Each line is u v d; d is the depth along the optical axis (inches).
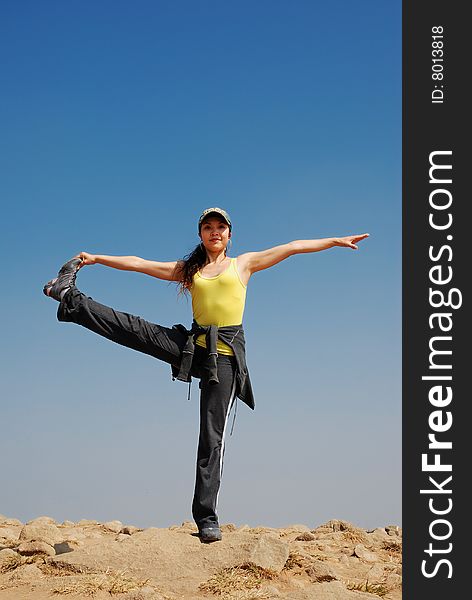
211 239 264.7
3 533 311.7
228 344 257.6
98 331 258.1
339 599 216.8
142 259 271.7
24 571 241.6
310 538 338.6
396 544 332.5
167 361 263.3
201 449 257.4
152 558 243.9
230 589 228.5
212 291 259.1
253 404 270.2
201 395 260.7
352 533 346.0
